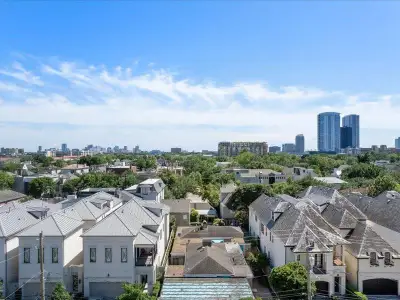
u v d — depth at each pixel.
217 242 50.25
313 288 35.31
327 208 53.28
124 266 38.72
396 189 75.19
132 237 38.56
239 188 73.81
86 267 38.81
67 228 40.69
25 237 38.50
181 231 60.91
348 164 168.88
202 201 88.50
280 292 35.41
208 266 39.19
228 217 75.62
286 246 39.69
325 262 38.91
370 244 40.88
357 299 37.56
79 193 76.50
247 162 185.38
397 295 39.38
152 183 73.44
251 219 64.62
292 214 45.72
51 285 38.50
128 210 46.53
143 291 34.66
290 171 138.12
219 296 34.44
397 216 47.53
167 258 48.72
